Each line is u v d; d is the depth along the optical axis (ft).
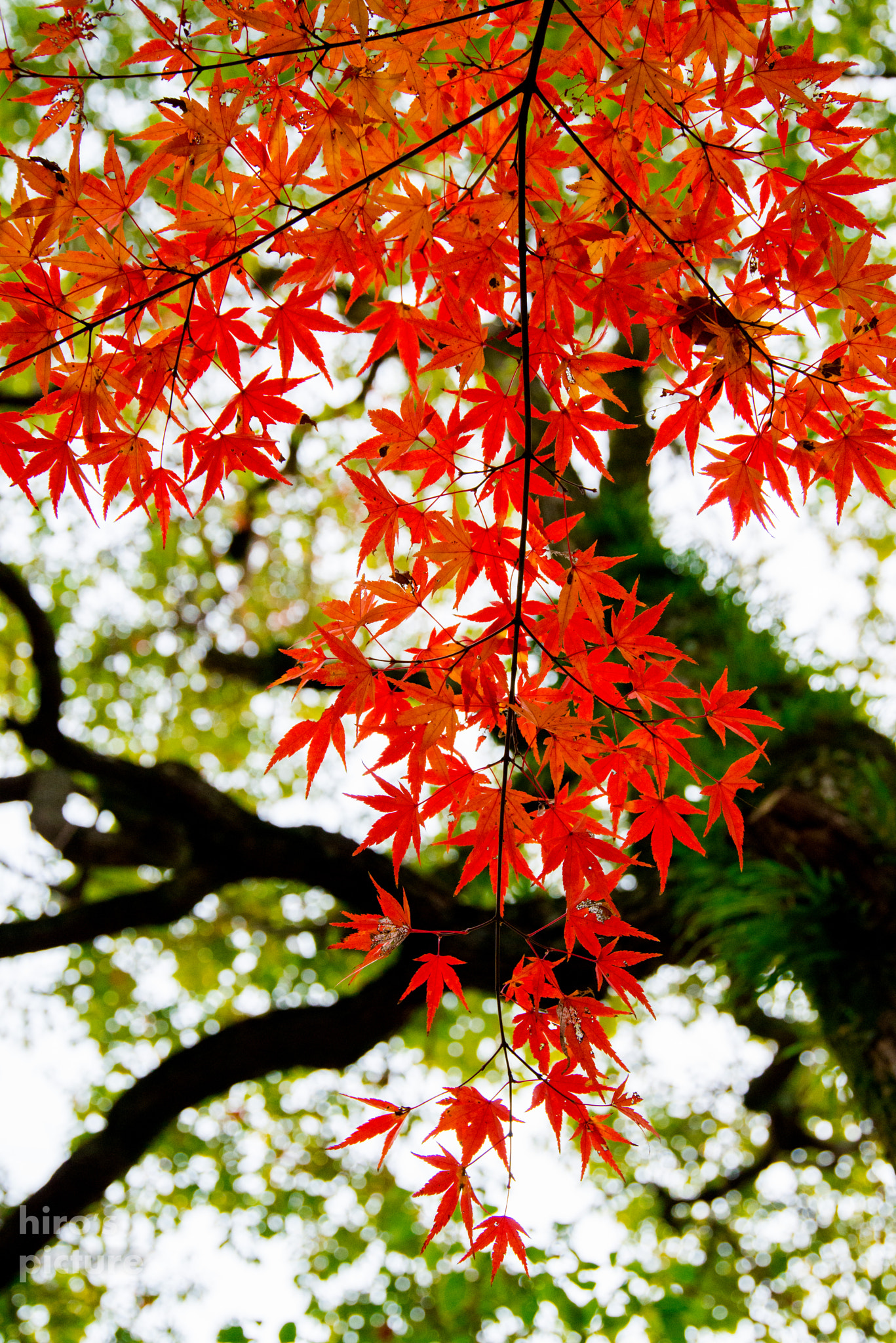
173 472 4.46
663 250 4.55
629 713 4.39
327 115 3.89
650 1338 8.65
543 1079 4.18
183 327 4.17
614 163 4.58
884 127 3.92
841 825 9.39
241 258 4.17
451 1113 4.14
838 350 4.28
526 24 4.38
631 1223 22.22
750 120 4.15
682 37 4.20
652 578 14.90
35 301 4.08
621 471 18.53
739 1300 19.94
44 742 14.37
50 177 3.82
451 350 4.45
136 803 14.37
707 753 11.17
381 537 4.53
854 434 4.46
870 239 4.08
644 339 16.79
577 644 4.46
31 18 15.66
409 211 4.23
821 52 16.24
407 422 4.39
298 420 4.42
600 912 4.20
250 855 14.08
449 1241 12.84
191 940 21.13
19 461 4.27
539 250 4.31
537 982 4.28
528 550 4.43
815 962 9.28
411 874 13.71
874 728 11.84
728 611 14.08
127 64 3.80
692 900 10.76
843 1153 21.04
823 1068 11.38
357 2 3.54
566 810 4.17
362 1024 13.61
